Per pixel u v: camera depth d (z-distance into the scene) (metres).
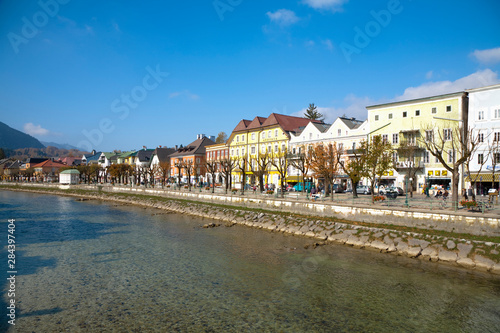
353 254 28.67
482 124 47.31
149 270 24.75
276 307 18.23
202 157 103.06
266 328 15.92
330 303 18.72
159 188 81.12
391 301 18.94
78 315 17.34
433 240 27.92
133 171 114.31
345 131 62.44
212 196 58.81
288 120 79.25
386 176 56.88
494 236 26.12
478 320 16.72
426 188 50.12
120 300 19.25
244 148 84.75
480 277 22.48
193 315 17.28
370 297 19.50
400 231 30.73
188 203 62.31
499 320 16.67
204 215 53.00
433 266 24.95
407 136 54.78
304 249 30.62
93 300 19.25
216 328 15.92
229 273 23.91
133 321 16.66
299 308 18.09
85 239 35.91
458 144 48.25
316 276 23.08
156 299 19.36
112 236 37.47
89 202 79.31
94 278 23.03
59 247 32.19
